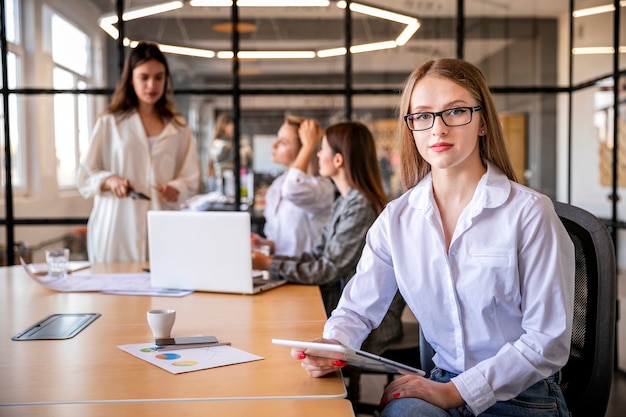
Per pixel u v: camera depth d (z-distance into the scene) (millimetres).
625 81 4801
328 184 3271
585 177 5988
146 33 5059
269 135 7684
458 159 1520
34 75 5156
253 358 1527
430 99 1527
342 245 2549
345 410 1202
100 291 2391
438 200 1627
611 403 3760
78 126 4828
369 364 1394
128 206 3367
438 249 1577
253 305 2143
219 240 2307
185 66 5805
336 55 6285
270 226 3395
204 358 1528
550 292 1465
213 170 5656
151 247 2420
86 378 1385
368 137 2664
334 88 4328
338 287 2707
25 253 4223
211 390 1310
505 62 7867
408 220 1651
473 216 1530
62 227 4469
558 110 8078
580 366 1616
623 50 4148
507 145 1612
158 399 1255
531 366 1413
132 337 1731
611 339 1585
